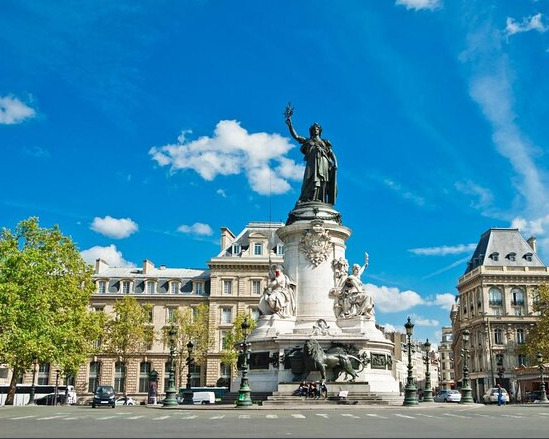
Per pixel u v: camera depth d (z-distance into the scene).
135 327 81.25
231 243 96.25
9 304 47.34
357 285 40.62
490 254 104.62
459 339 112.56
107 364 91.69
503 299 100.69
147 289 96.62
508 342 98.50
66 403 67.81
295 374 36.94
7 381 88.94
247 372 37.69
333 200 45.19
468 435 15.39
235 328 82.19
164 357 91.81
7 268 49.44
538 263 103.94
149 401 62.91
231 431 16.61
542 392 64.31
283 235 42.72
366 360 38.00
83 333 58.91
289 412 28.50
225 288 93.19
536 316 99.06
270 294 40.47
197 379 90.44
